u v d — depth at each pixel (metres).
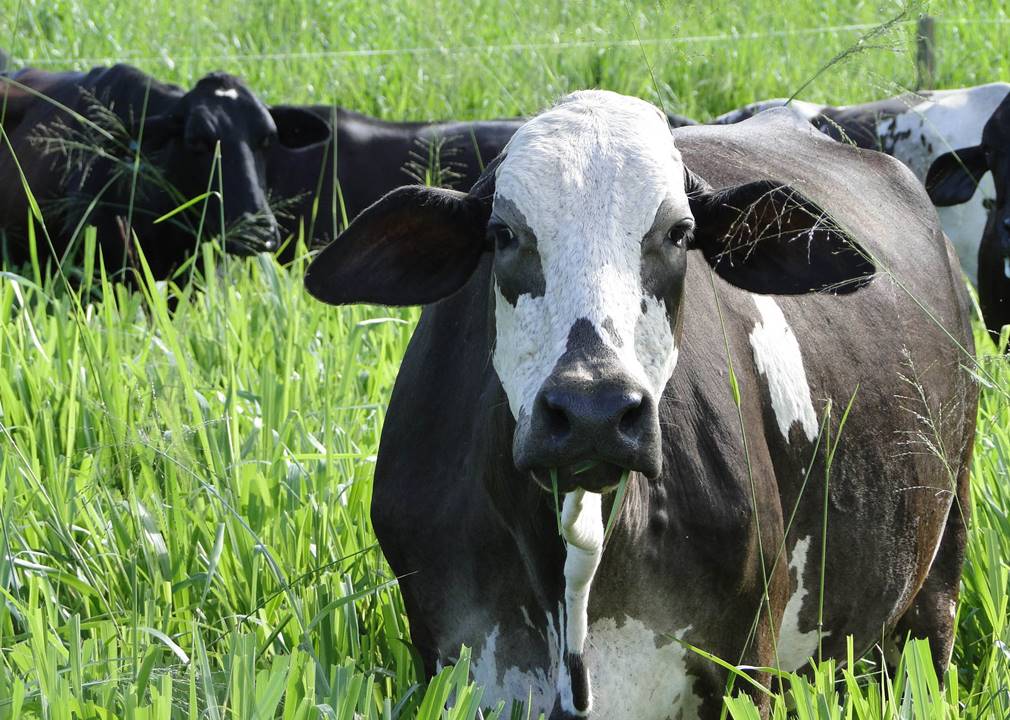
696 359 6.04
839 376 6.89
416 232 5.74
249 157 15.38
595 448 4.64
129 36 22.56
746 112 15.97
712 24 20.83
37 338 9.84
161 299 10.33
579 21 18.62
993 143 12.91
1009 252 12.34
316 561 7.37
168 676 5.23
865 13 21.56
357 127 17.11
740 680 6.06
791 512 6.53
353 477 8.06
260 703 5.22
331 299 5.83
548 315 5.02
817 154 8.17
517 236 5.16
